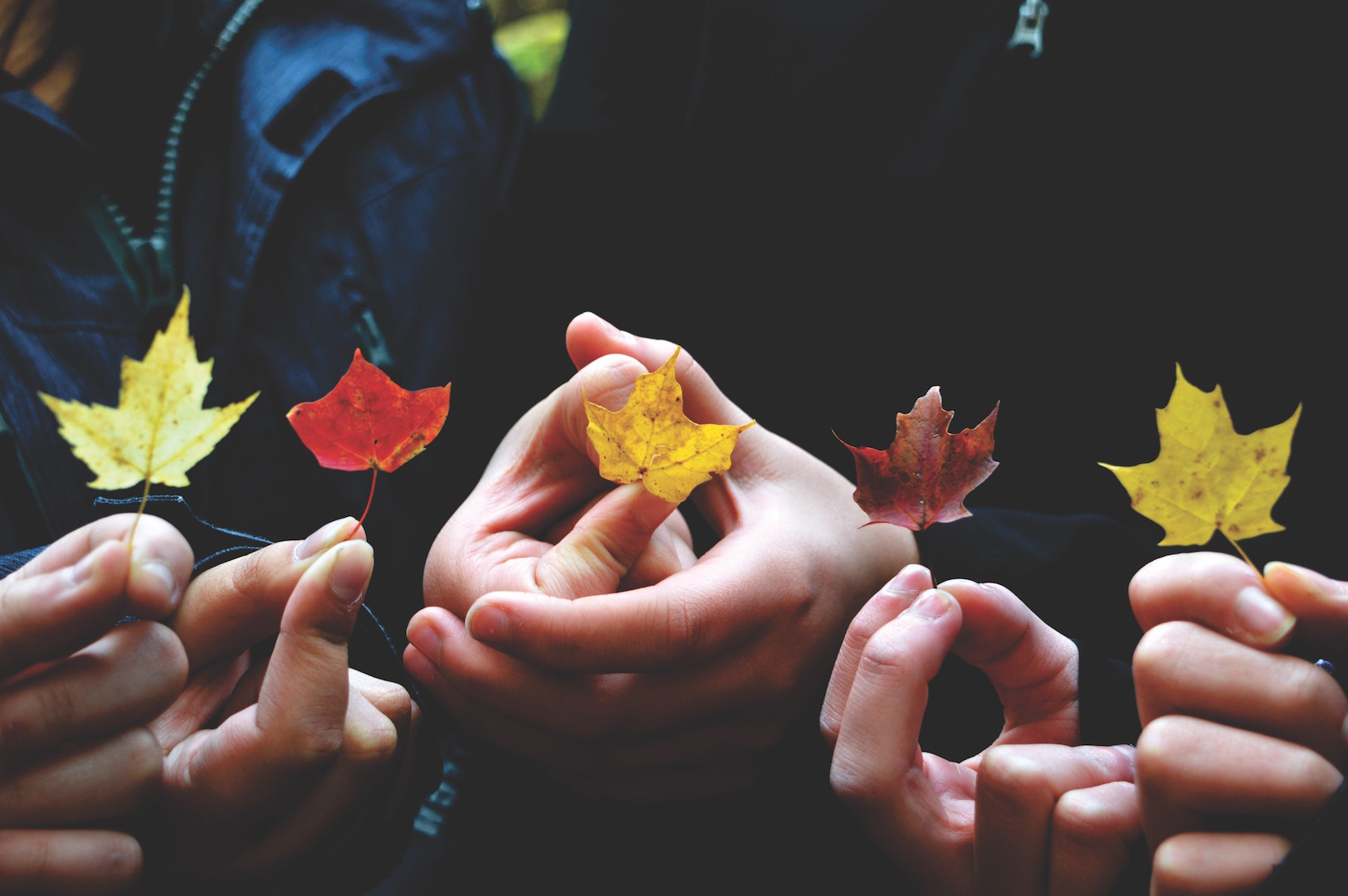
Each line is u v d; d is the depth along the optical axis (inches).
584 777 22.1
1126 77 28.3
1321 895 17.8
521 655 20.4
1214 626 18.7
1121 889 19.3
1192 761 18.4
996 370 31.0
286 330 27.9
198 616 19.6
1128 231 29.1
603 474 19.9
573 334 22.6
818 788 23.6
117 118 27.3
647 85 33.4
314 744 19.0
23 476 24.7
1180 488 19.0
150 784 19.0
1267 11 26.0
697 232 33.2
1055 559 24.6
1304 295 27.0
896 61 29.4
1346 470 25.6
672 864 24.4
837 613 22.5
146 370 18.3
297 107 28.1
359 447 19.6
